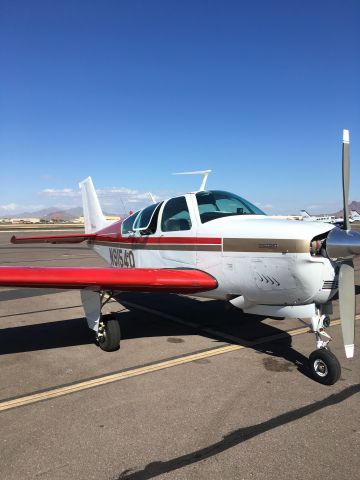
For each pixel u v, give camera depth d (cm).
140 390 359
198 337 523
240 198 529
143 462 253
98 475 241
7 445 272
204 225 479
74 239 801
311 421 303
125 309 687
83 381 381
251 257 422
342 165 406
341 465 249
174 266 525
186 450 265
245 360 436
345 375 394
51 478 238
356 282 921
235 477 238
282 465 248
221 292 471
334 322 606
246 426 296
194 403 333
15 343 501
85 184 877
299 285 393
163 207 552
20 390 361
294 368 413
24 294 838
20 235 3497
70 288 444
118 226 693
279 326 574
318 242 387
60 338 522
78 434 286
